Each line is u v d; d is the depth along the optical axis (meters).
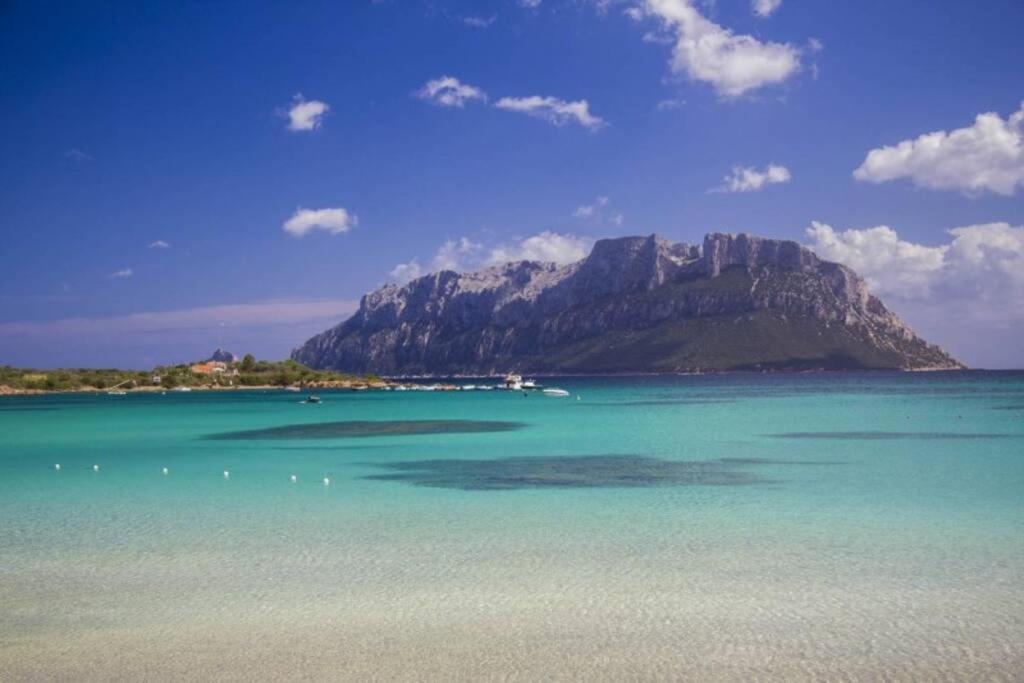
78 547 30.52
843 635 20.73
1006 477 45.12
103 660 19.81
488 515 35.81
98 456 63.19
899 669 18.72
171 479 48.84
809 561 27.33
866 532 31.42
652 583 25.12
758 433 77.31
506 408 138.75
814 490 41.47
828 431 78.19
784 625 21.47
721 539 30.64
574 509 37.00
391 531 32.69
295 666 19.25
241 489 44.38
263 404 177.00
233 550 29.84
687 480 45.78
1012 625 21.23
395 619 22.27
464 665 19.17
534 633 21.11
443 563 27.66
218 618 22.59
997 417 94.19
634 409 126.81
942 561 27.08
